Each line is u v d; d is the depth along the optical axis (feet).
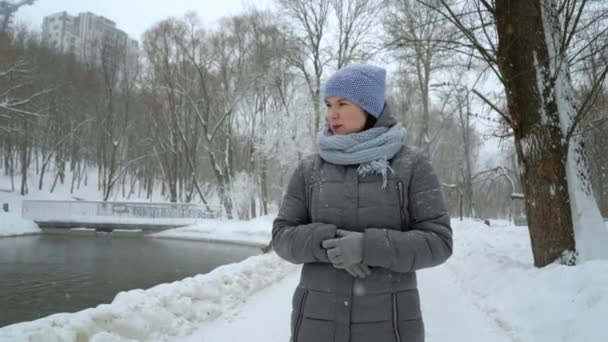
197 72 145.79
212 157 130.62
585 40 27.22
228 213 120.78
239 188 121.80
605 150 75.25
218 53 139.64
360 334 5.66
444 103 98.99
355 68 6.45
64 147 175.42
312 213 6.33
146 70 157.58
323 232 5.72
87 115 166.91
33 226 100.99
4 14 150.10
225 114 130.41
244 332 16.01
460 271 29.27
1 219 97.86
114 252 73.00
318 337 5.76
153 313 15.19
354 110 6.39
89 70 164.76
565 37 23.88
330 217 6.08
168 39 142.61
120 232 103.96
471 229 63.57
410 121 122.72
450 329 17.02
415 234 5.61
